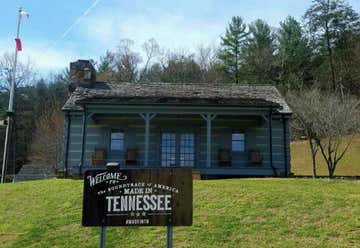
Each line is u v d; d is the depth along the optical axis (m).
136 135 21.23
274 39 57.72
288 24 55.25
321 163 34.81
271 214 9.09
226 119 21.33
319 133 27.86
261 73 54.12
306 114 28.22
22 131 51.78
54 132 43.41
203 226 8.63
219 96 21.22
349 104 29.02
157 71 62.19
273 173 19.05
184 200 6.48
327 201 9.69
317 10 52.00
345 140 36.50
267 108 19.09
